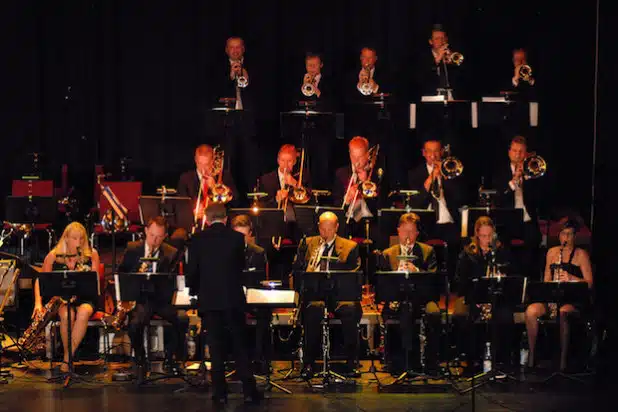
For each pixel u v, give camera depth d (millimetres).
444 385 15742
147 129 22297
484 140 20438
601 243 19016
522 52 20125
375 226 19328
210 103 21797
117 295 15531
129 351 17297
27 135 22016
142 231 19141
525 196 19094
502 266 16188
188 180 19281
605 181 19141
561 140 21156
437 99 19281
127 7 22250
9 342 17922
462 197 19391
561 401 15016
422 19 21953
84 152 22125
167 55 22328
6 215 18516
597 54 19281
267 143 21578
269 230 17781
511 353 17031
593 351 16906
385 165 19578
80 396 15156
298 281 16031
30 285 18109
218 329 14750
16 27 21938
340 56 22062
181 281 15812
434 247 18891
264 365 16203
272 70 22094
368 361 17312
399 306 16484
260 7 22172
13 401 14875
